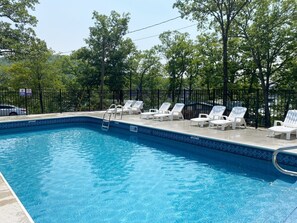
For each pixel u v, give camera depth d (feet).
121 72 92.84
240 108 32.22
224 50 44.11
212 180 19.04
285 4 59.26
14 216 9.38
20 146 29.84
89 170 21.38
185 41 94.84
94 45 88.79
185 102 44.14
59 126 43.52
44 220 13.28
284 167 20.13
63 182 18.67
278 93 41.06
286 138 24.67
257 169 21.81
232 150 23.82
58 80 100.89
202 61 84.89
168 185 18.07
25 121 39.70
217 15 45.85
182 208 14.56
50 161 23.89
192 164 23.07
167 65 99.66
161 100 60.03
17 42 62.13
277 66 69.97
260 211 13.76
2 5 59.16
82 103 67.10
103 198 15.94
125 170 21.35
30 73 90.27
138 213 14.01
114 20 86.58
